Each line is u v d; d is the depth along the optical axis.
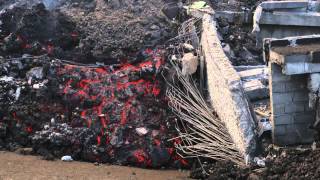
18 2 14.12
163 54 12.89
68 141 10.91
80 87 12.04
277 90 9.50
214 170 9.81
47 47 13.15
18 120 11.29
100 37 13.27
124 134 11.12
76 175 9.59
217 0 15.31
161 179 9.79
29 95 11.72
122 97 11.85
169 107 11.79
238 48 13.55
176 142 11.03
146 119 11.50
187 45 13.12
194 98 12.00
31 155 10.70
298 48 9.32
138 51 13.02
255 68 12.40
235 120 9.84
